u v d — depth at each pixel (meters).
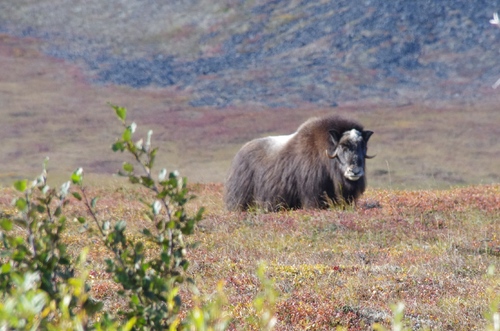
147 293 17.08
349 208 52.81
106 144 151.38
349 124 53.81
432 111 176.12
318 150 53.59
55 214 17.39
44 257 16.78
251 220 48.78
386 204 54.44
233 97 192.25
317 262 37.94
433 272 35.16
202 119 173.38
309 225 47.03
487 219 50.50
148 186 17.78
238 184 56.34
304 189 53.94
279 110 181.25
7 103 179.88
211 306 15.59
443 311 28.30
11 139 152.62
